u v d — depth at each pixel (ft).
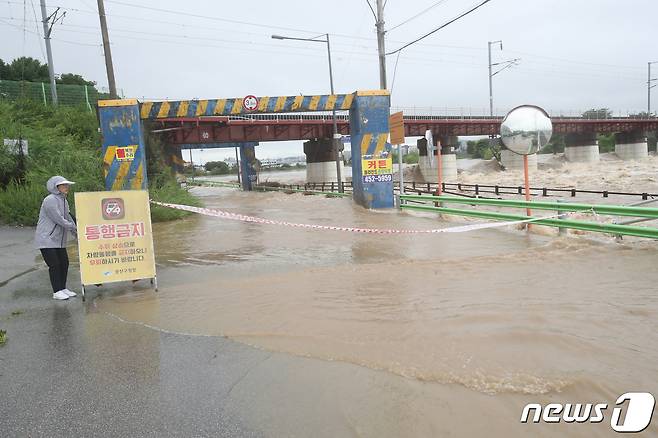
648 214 29.58
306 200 87.71
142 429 11.63
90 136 84.79
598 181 130.52
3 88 115.34
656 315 17.88
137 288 24.57
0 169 54.70
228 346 16.43
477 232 38.81
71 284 26.05
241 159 160.76
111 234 23.39
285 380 13.80
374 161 63.16
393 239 36.94
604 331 16.46
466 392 12.71
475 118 197.77
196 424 11.76
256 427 11.53
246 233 43.55
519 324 17.24
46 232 22.52
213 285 24.56
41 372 14.89
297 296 21.89
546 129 39.19
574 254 28.76
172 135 142.41
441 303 20.11
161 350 16.33
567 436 10.81
